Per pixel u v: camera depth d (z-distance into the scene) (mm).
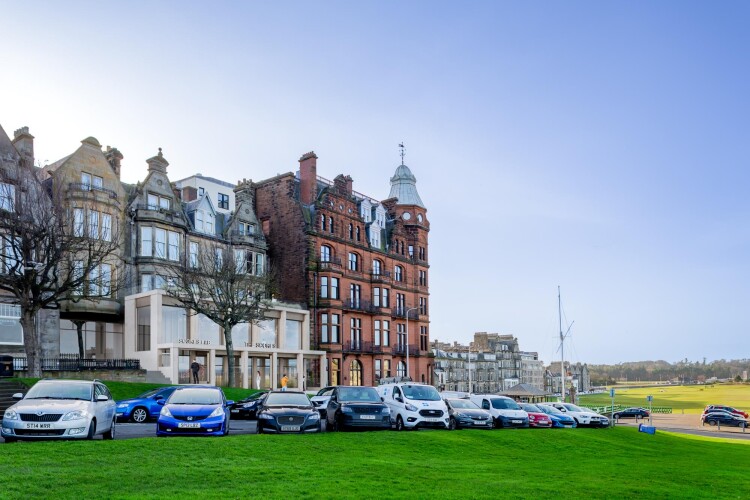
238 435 21000
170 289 47188
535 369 187375
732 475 21344
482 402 34781
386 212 77250
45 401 18359
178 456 16266
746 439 48875
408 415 27641
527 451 25109
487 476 16578
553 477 17438
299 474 14734
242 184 64312
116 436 22172
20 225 35531
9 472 13055
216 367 51656
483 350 161625
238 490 12625
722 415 62031
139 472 13945
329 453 18734
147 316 48000
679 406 140500
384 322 70812
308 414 22766
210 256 49719
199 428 20266
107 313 47688
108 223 47594
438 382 135375
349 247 67688
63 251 37719
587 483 16562
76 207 45250
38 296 35938
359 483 13977
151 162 53344
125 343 48219
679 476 19906
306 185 66250
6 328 42125
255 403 33812
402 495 12969
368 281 69375
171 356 45250
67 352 47219
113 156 51625
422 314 77375
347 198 68625
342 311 64688
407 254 76625
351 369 65812
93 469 13977
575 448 27625
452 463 18969
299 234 63375
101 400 19688
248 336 55094
